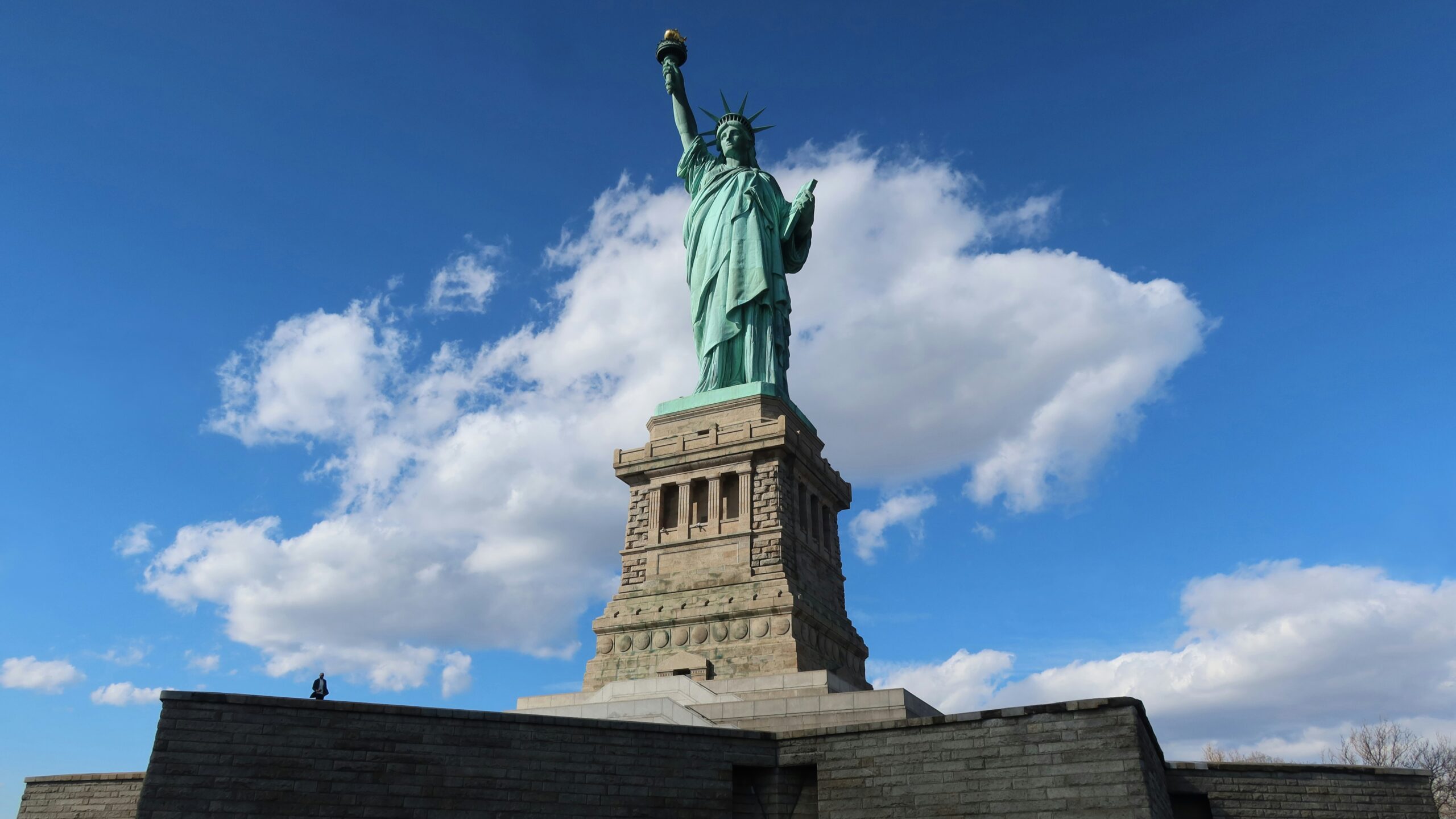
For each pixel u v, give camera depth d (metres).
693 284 106.31
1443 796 118.06
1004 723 37.91
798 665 80.50
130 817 53.12
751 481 90.69
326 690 44.62
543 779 38.09
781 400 96.56
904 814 38.62
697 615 85.00
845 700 57.06
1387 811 44.06
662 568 90.44
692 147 115.25
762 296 101.62
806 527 94.94
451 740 37.44
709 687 70.00
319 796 35.28
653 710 58.50
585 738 39.22
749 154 114.00
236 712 35.41
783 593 83.38
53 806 54.72
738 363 100.62
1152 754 39.06
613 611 89.19
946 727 38.94
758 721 58.53
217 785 34.41
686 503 92.62
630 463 95.69
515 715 38.56
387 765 36.38
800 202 109.12
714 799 40.28
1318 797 44.00
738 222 104.44
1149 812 34.28
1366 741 126.06
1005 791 37.03
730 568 87.44
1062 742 36.56
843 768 40.44
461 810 36.72
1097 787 35.41
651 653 85.44
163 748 34.25
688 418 97.25
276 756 35.28
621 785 39.06
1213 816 43.28
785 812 41.16
